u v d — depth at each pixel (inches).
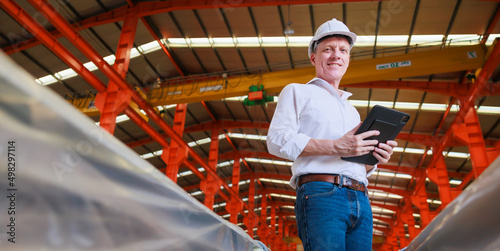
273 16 591.8
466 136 624.7
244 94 637.3
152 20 645.3
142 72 745.6
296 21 593.3
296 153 65.9
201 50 705.0
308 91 73.5
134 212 20.9
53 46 465.7
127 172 20.4
